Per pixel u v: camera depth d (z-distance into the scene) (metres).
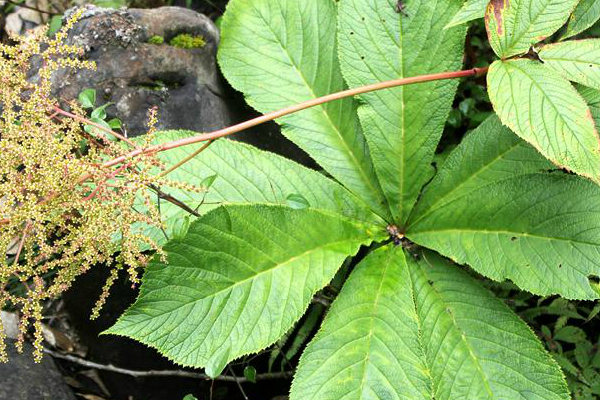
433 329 0.81
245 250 0.79
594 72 0.75
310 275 0.81
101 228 0.73
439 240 0.84
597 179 0.73
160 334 0.77
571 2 0.75
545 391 0.78
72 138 0.76
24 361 0.86
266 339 0.79
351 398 0.77
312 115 0.88
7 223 0.72
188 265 0.78
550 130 0.74
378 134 0.86
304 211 0.82
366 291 0.82
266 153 0.86
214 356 0.78
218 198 0.84
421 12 0.85
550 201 0.80
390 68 0.86
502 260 0.80
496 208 0.81
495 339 0.80
